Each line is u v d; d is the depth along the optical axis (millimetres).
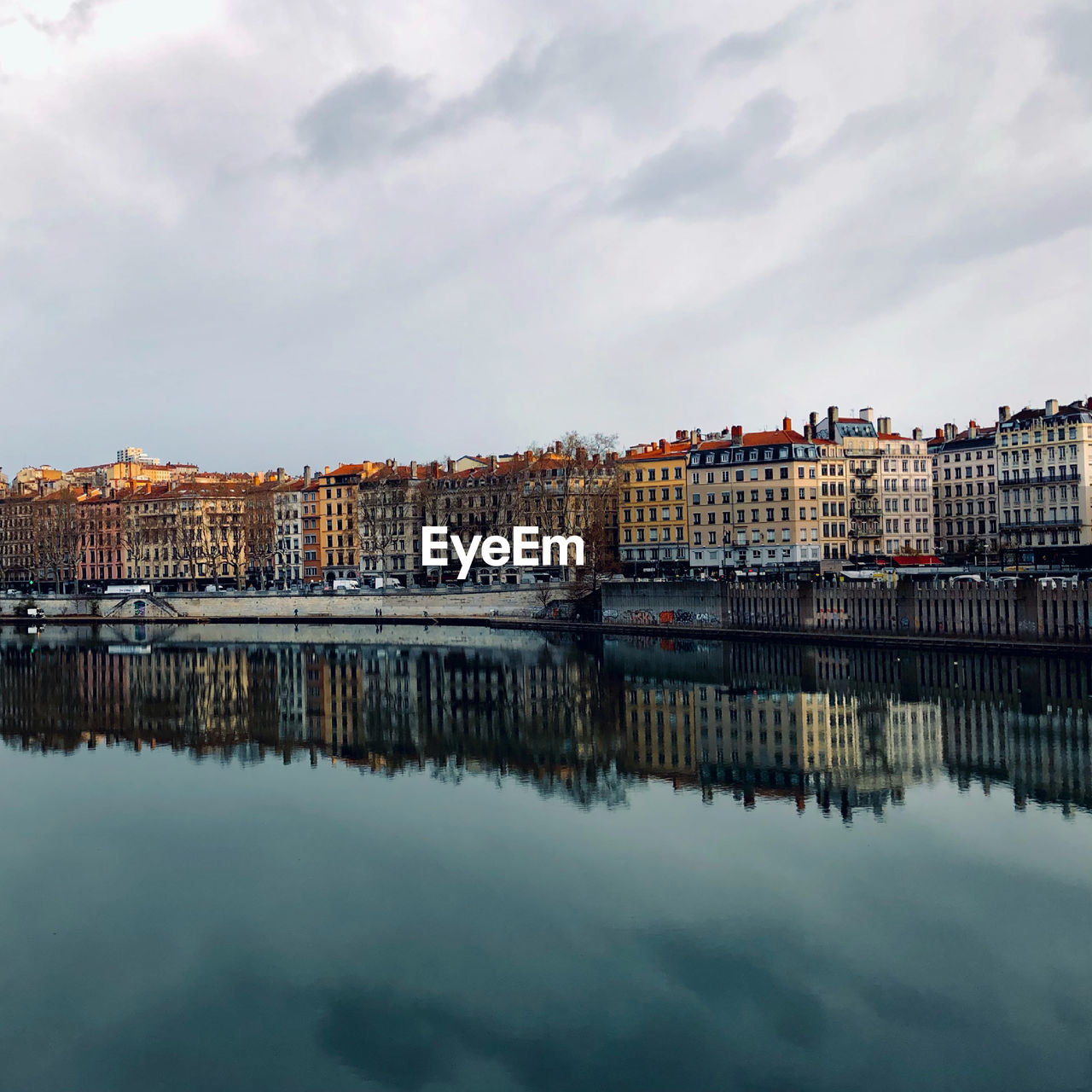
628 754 59344
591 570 152500
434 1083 26062
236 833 44562
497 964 31844
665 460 170375
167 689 89625
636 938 33281
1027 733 62469
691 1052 27172
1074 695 75062
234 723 72000
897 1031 27781
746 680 89000
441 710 76438
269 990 30625
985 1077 25953
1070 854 39719
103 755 60938
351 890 37750
